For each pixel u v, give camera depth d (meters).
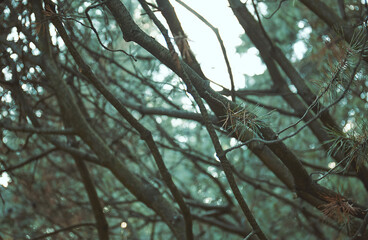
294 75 3.94
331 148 2.67
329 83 2.50
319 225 5.81
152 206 4.04
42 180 5.70
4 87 3.73
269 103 6.21
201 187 6.40
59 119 4.93
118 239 6.38
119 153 5.27
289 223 5.93
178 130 6.13
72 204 5.77
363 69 2.73
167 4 3.23
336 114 4.62
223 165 2.50
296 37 5.72
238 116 2.51
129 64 5.54
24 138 5.18
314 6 3.86
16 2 3.24
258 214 6.26
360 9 3.85
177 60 2.45
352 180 5.66
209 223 5.38
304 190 3.23
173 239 6.41
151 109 4.19
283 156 3.01
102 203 5.51
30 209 5.66
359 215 2.96
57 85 3.71
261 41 4.10
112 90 4.88
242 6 4.18
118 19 2.68
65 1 3.32
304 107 4.25
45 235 4.46
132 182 4.04
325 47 2.63
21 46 3.43
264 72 6.42
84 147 5.32
